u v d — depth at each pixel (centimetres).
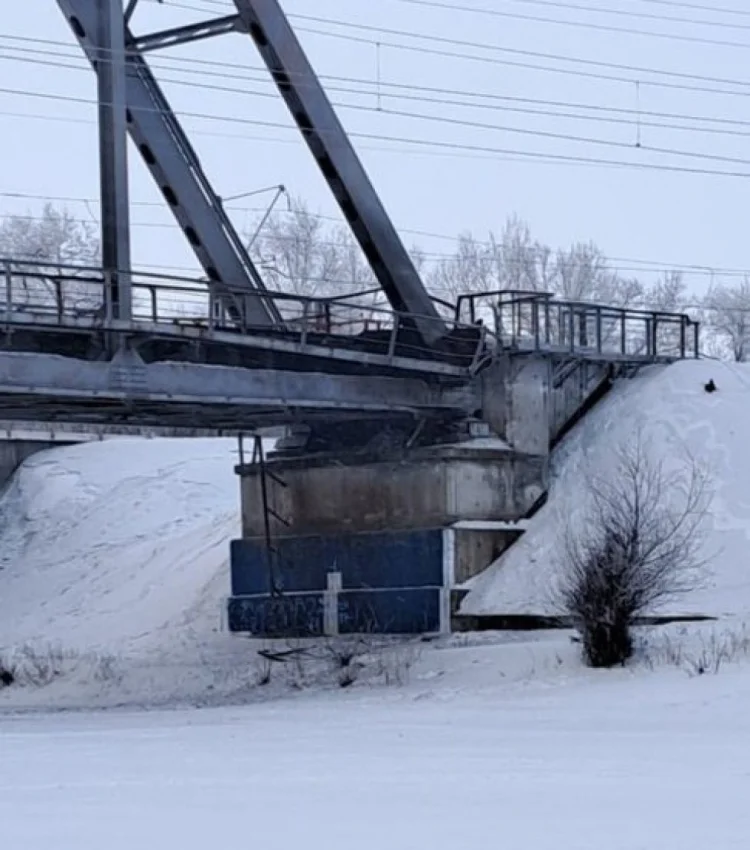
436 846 1346
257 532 4953
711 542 4216
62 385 3603
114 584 6088
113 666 4634
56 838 1417
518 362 4606
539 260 11744
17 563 6775
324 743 2436
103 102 3769
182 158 4444
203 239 4462
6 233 10600
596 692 3219
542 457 4634
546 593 4244
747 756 2105
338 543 4650
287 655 4322
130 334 3700
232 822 1510
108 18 3772
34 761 2208
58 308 3575
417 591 4391
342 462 4694
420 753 2212
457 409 4547
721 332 10962
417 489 4516
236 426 4650
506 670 3650
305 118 4356
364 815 1546
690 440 4509
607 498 4072
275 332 4244
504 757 2130
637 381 4856
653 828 1438
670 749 2223
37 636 5819
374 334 4566
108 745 2505
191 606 5309
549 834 1406
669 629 3784
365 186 4447
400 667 3875
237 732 2744
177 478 7069
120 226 3731
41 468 7456
